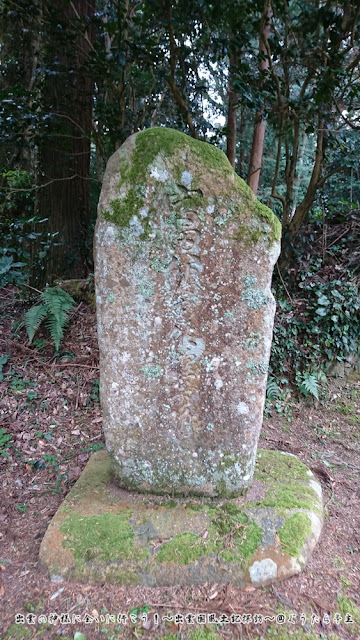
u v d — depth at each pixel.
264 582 2.00
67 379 3.92
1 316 4.74
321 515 2.41
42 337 4.38
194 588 1.99
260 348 2.30
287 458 2.92
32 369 4.00
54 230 5.07
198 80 4.94
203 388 2.32
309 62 4.16
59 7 4.47
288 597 1.96
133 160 2.13
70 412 3.61
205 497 2.41
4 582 2.09
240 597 1.95
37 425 3.42
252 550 2.08
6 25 6.40
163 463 2.39
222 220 2.18
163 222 2.17
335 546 2.34
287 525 2.22
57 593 1.99
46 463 3.06
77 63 4.73
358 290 4.41
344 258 4.69
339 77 3.86
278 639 1.78
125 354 2.31
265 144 8.33
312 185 4.71
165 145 2.11
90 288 4.89
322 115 4.03
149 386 2.33
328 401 4.06
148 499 2.40
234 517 2.25
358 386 4.21
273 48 4.27
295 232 4.75
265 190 7.48
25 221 4.52
